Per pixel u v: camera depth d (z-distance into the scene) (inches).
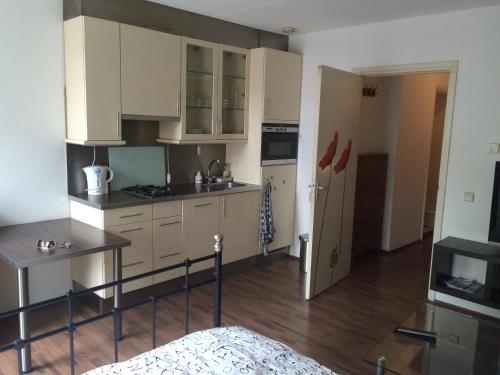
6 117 122.6
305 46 178.5
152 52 138.5
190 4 141.4
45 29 126.6
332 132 148.1
